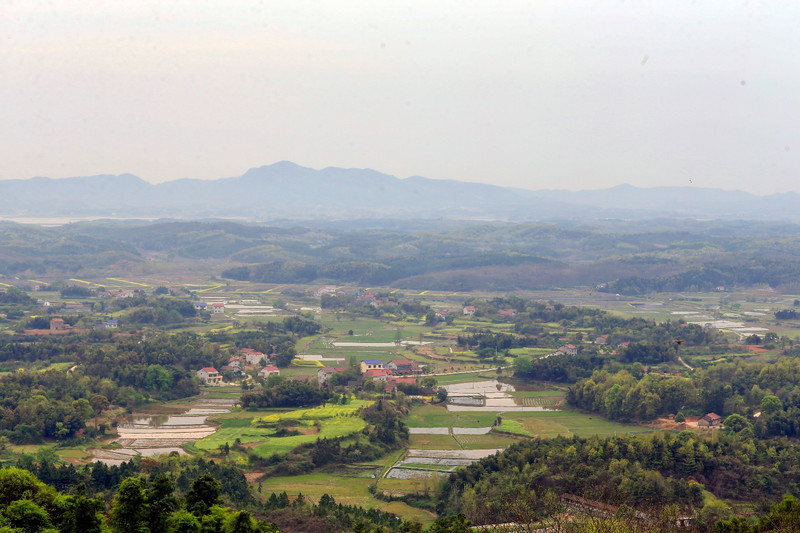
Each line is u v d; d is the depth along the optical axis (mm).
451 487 177500
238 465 191500
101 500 132000
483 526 146125
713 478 173250
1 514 120125
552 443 192250
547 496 154875
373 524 146625
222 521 124750
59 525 121938
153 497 125062
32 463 175625
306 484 183625
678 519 152125
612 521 133750
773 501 163500
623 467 171750
